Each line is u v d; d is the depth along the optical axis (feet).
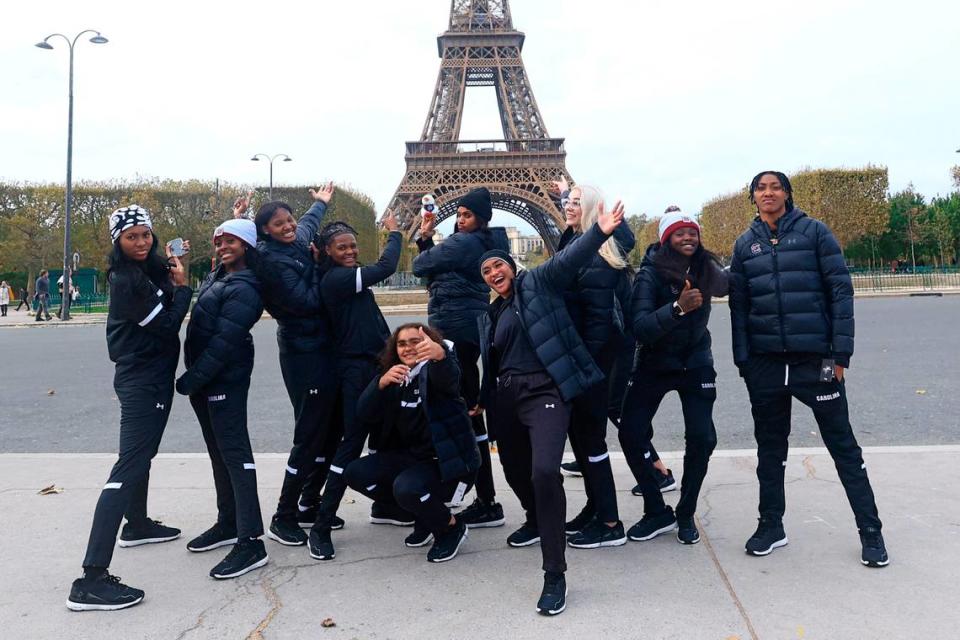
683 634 11.24
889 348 51.70
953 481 18.89
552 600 12.16
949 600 12.20
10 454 24.53
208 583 14.02
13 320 122.01
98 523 13.21
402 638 11.35
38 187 169.68
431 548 15.55
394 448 16.53
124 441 14.01
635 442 16.34
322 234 17.65
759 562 14.29
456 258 18.53
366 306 17.30
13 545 15.97
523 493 15.67
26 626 12.15
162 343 14.48
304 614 12.41
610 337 15.97
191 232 165.37
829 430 14.70
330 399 16.98
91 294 165.27
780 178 15.47
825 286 14.96
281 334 16.87
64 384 44.60
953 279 164.14
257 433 28.55
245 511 14.82
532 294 14.44
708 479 20.29
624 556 15.02
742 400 33.83
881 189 169.27
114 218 14.07
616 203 13.56
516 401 14.32
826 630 11.23
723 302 136.98
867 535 14.07
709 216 213.25
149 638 11.63
